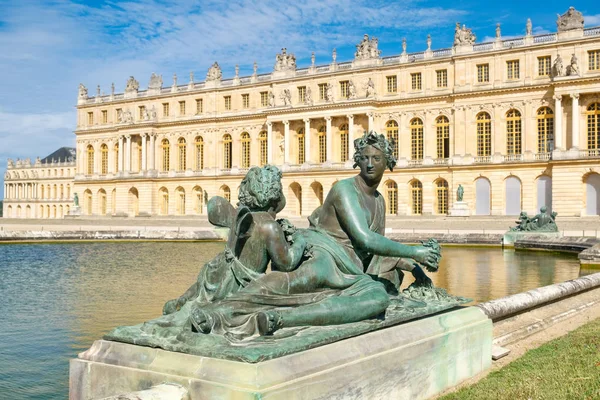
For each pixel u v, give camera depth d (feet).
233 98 352.08
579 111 255.91
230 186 354.13
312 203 321.93
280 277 22.54
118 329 21.90
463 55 280.72
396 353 22.99
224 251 23.97
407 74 296.92
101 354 21.18
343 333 21.76
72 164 578.66
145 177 374.84
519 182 271.28
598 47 250.98
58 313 47.06
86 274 77.05
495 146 275.18
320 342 20.74
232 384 17.99
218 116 353.72
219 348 19.30
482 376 28.94
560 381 27.66
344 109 306.55
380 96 303.27
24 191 624.59
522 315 44.27
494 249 144.46
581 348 34.32
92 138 406.62
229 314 21.08
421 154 297.12
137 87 391.65
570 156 254.06
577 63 253.24
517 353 34.45
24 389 28.66
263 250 23.00
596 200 252.21
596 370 29.30
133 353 20.57
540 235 144.25
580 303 50.29
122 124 383.65
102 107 402.72
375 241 24.70
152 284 65.36
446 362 26.37
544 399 25.03
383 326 24.21
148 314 46.44
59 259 104.01
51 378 30.32
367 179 26.30
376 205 26.78
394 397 22.89
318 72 318.65
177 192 374.63
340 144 315.99
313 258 23.79
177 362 19.44
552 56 261.85
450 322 27.48
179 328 21.47
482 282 69.10
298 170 321.52
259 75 345.10
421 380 24.54
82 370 21.22
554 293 48.14
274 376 18.29
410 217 278.26
